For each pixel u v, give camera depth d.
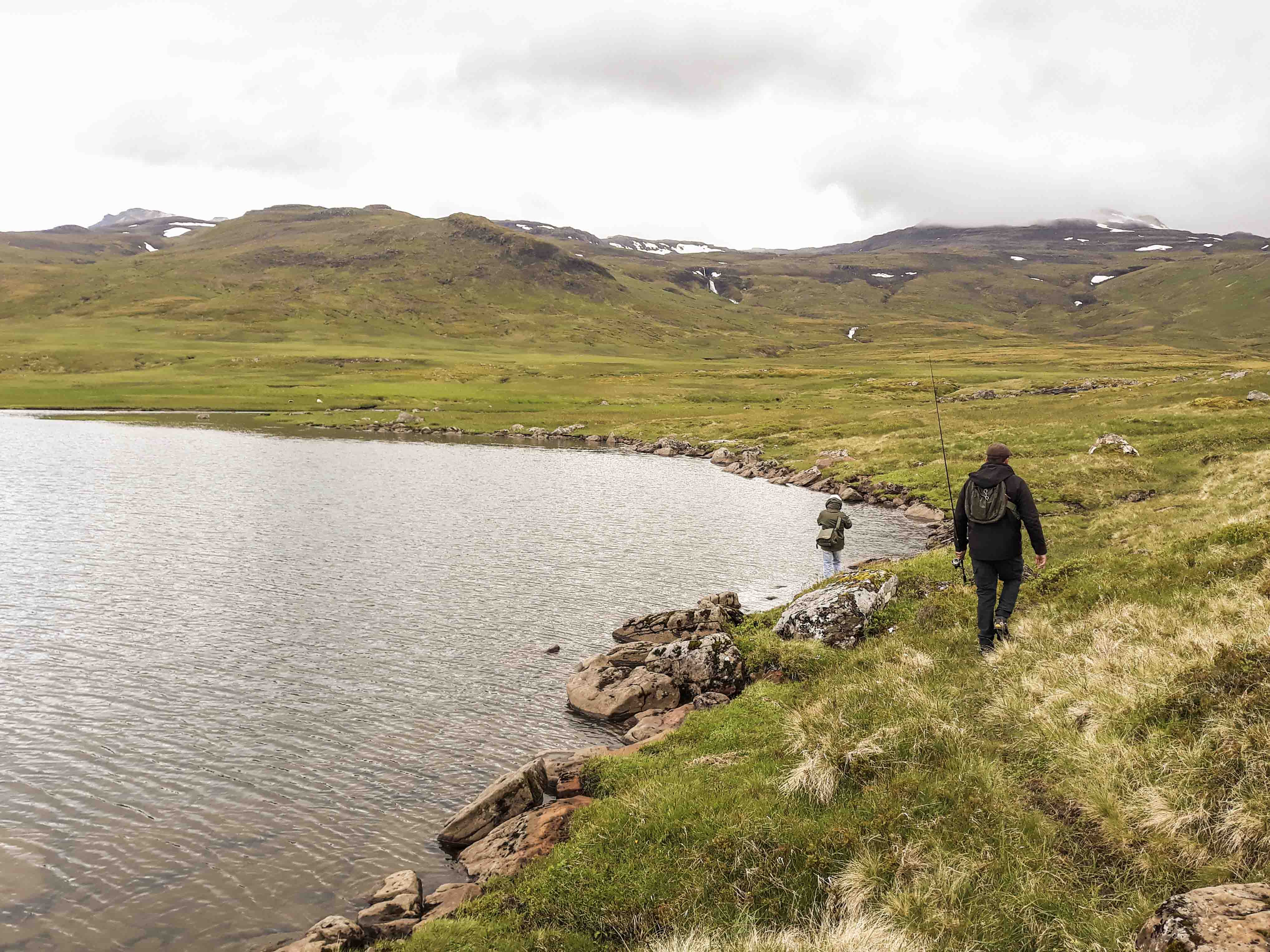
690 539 38.03
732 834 9.77
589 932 8.95
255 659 21.80
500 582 29.70
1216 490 31.56
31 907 11.25
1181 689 9.91
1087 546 28.12
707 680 17.73
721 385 147.38
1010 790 9.46
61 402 122.56
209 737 17.08
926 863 8.41
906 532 39.81
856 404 112.44
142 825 13.52
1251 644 10.30
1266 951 5.51
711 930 8.30
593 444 90.81
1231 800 7.91
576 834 11.04
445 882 11.70
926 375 151.25
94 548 34.41
